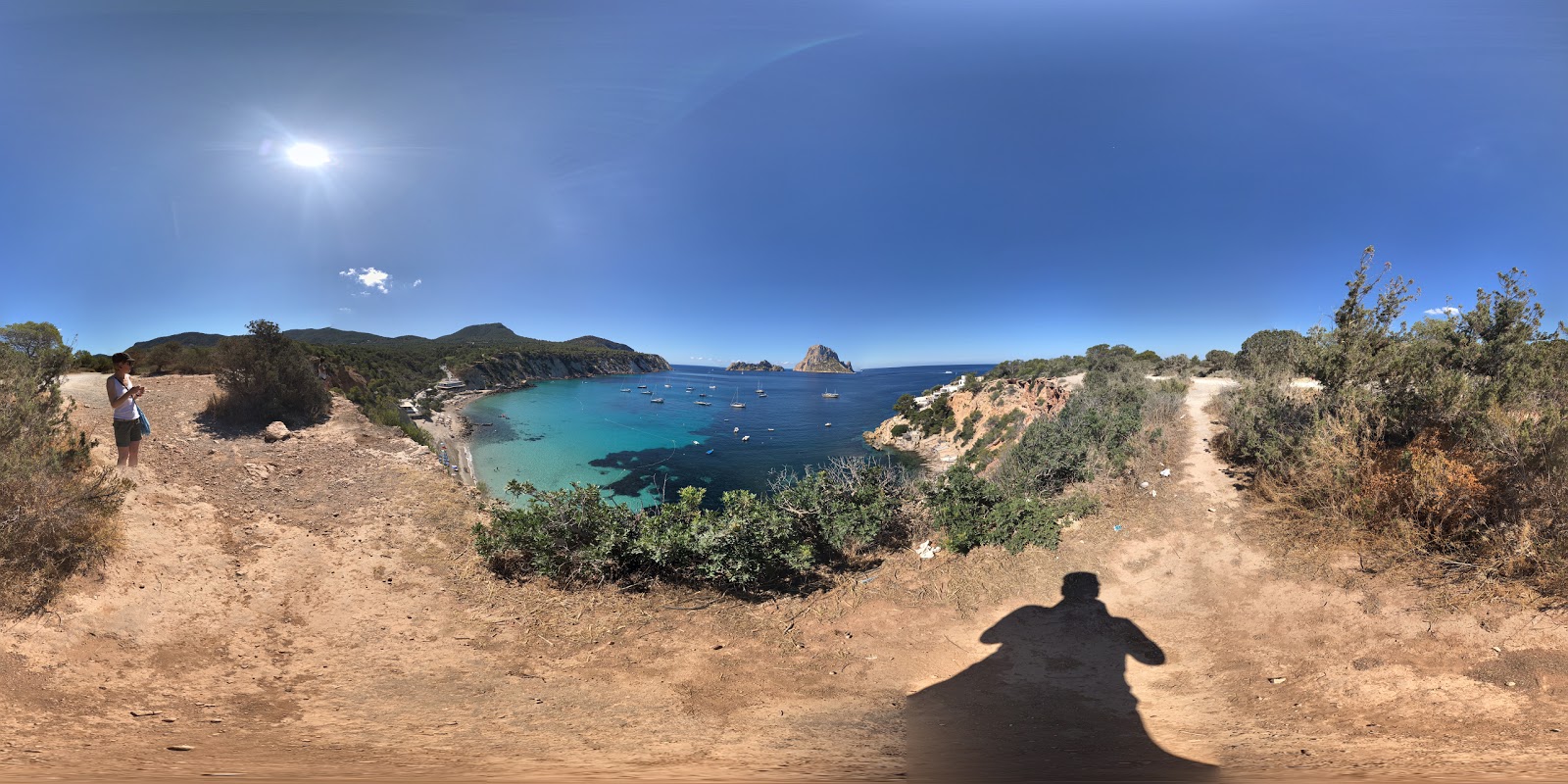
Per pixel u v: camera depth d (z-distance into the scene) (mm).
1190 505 8523
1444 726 3566
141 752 3145
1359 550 6371
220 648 4977
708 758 3338
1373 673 4367
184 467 8867
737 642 5629
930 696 4645
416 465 10805
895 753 3459
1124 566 7074
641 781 2770
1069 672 5031
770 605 6445
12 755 2957
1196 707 4312
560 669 5023
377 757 3215
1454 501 6055
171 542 6348
